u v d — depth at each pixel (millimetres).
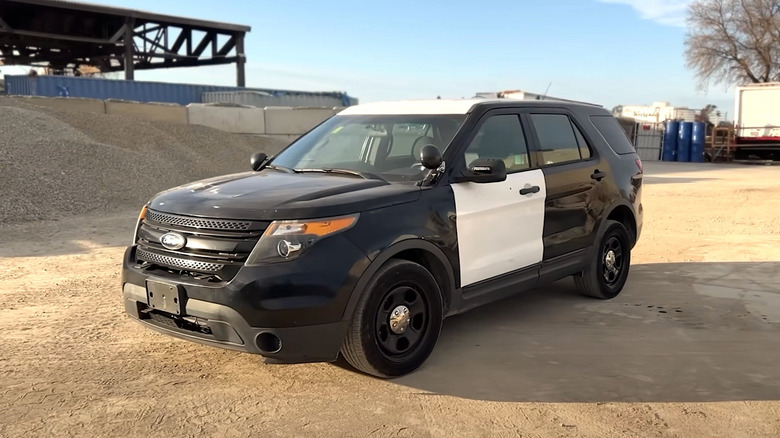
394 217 4137
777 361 4629
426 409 3850
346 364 4539
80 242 9016
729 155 32688
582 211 5691
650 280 7012
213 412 3797
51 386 4137
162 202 4297
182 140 19656
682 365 4547
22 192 11508
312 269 3754
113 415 3748
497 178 4555
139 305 4234
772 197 15531
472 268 4668
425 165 4375
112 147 15508
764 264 7793
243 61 42156
